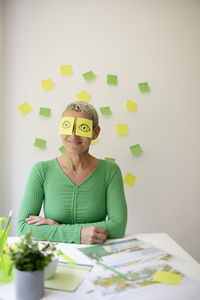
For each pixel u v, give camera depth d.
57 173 1.27
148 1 1.74
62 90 1.76
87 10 1.75
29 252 0.66
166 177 1.76
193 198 1.77
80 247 1.01
